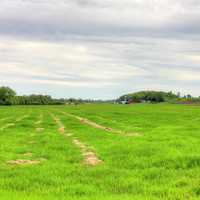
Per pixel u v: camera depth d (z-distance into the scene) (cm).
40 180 1368
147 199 1077
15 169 1576
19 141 2722
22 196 1109
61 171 1528
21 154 2067
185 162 1589
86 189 1216
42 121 5500
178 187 1226
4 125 4641
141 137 2705
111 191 1223
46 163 1739
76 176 1451
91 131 3559
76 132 3450
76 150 2178
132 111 9569
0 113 8625
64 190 1216
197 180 1280
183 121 5078
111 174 1467
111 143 2419
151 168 1545
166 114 7475
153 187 1236
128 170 1548
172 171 1462
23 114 8125
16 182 1330
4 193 1148
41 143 2589
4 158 1852
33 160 1880
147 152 1922
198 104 18538
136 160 1728
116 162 1728
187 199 1077
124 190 1234
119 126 4259
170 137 2586
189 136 2741
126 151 2002
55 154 2027
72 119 6072
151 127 4084
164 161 1653
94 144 2439
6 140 2769
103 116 6931
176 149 1966
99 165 1678
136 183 1304
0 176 1452
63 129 4003
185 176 1377
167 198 1094
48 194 1157
